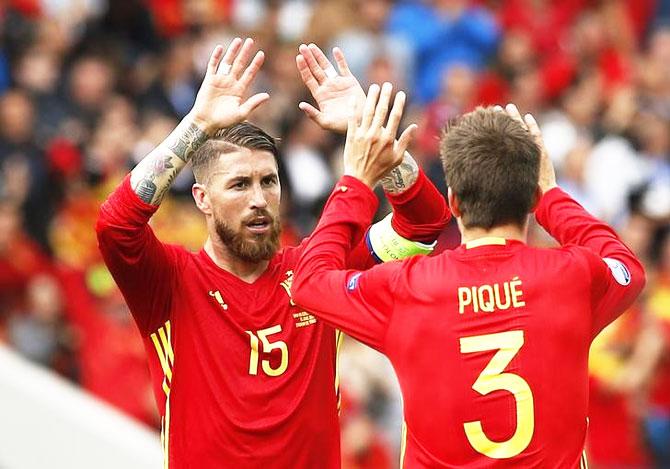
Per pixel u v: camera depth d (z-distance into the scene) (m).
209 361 18.48
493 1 54.50
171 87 43.97
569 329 16.34
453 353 16.28
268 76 45.41
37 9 44.44
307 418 18.58
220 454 18.38
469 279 16.45
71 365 35.16
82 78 42.06
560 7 55.94
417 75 50.75
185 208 38.47
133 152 40.25
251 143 18.52
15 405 26.95
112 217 17.81
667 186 47.28
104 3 46.12
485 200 16.58
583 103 50.16
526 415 16.09
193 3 47.84
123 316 35.88
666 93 54.41
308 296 17.02
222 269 18.83
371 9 50.16
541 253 16.66
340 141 43.78
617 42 56.31
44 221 37.88
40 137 39.62
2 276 35.78
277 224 18.61
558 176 47.03
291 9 49.91
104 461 26.73
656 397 37.56
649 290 39.47
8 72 41.94
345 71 18.08
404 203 18.53
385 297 16.62
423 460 16.39
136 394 35.06
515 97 50.19
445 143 16.98
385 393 34.91
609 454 36.81
